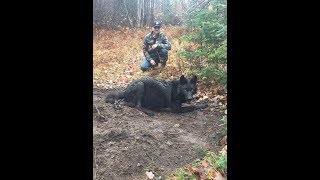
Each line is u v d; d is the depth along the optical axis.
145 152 4.69
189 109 6.02
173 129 5.32
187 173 4.23
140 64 8.89
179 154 4.68
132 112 5.82
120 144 4.82
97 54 9.56
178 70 7.59
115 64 8.88
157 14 11.84
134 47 10.33
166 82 6.27
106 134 4.98
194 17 7.83
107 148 4.71
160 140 4.99
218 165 4.23
